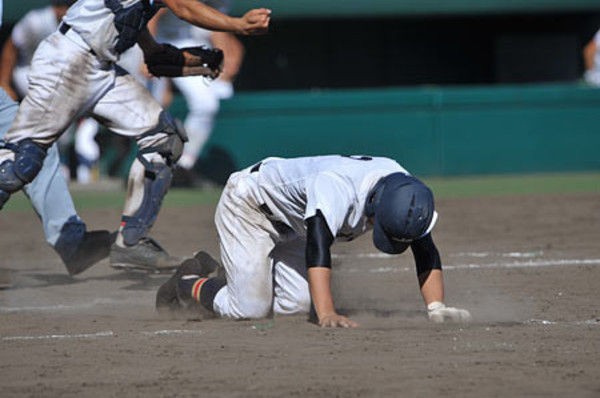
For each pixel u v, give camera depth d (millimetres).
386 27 86062
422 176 71125
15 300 30672
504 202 56812
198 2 28594
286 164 24500
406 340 22047
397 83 86562
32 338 23688
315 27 84875
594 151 73438
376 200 22766
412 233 22484
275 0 74188
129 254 31891
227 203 25125
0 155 30516
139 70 58625
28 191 33656
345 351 21000
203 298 26031
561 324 24203
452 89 71312
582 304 27609
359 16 76812
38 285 33969
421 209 22453
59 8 66812
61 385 18672
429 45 86562
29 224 52031
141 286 33656
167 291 26688
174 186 67625
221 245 25422
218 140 67688
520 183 67188
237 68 73688
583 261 36438
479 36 86875
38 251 42906
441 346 21375
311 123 68750
